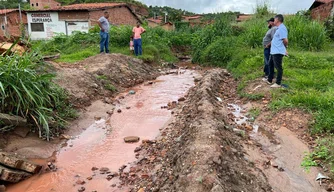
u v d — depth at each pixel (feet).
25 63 19.24
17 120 17.75
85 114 22.82
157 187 12.77
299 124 18.53
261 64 33.71
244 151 15.47
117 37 51.42
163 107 25.21
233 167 12.84
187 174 12.00
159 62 48.60
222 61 46.50
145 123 21.74
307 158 15.20
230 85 31.22
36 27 87.51
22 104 18.57
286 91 23.56
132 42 47.06
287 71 28.66
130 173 14.83
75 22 83.76
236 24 56.39
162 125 21.21
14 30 103.24
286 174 14.01
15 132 17.81
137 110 24.67
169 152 15.97
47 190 13.87
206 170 11.79
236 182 11.93
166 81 36.35
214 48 48.32
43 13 85.76
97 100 25.86
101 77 30.40
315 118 18.48
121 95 29.14
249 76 29.76
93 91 26.73
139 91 30.99
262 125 19.57
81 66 32.65
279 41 23.57
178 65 50.52
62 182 14.47
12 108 18.39
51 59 37.24
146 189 13.12
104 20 39.70
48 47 42.88
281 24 23.65
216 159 12.46
